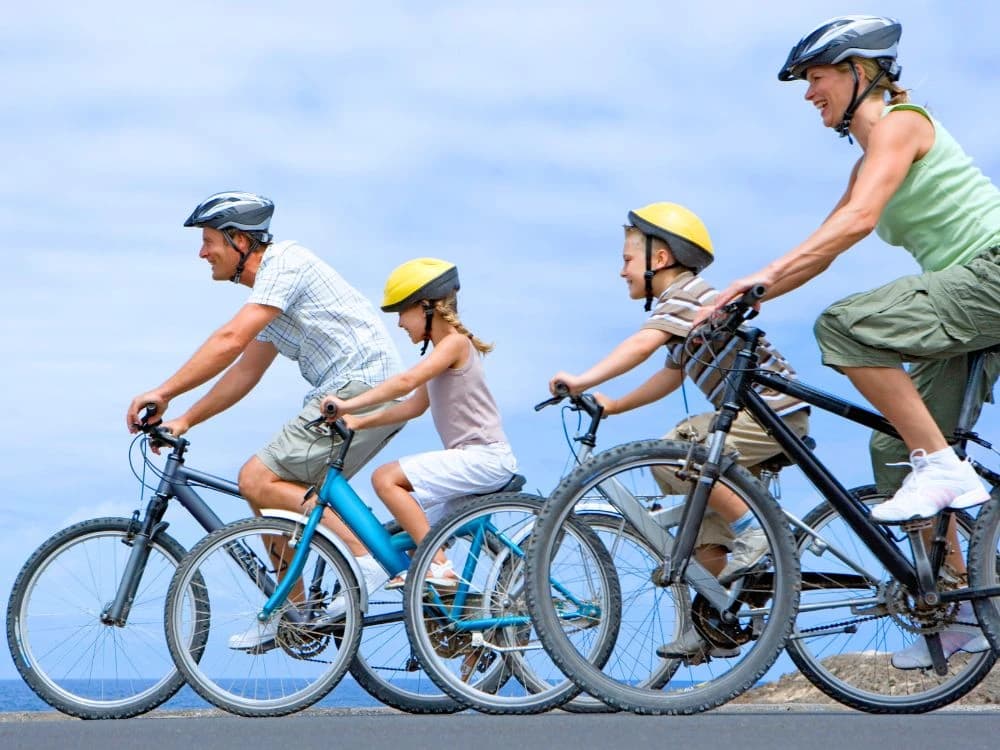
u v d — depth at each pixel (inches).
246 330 375.2
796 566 283.6
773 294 296.5
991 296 280.8
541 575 283.3
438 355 352.8
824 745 214.8
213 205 390.9
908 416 284.5
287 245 389.1
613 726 241.8
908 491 284.8
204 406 397.4
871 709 315.6
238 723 268.7
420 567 330.3
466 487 354.9
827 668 319.0
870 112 293.7
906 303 281.1
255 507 377.7
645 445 287.0
